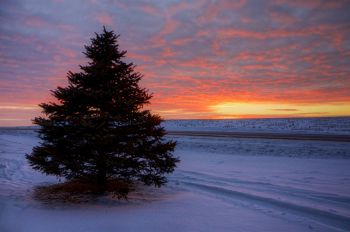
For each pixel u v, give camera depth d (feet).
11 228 22.39
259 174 44.09
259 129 168.86
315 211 26.73
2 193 32.83
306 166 49.90
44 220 24.27
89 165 32.58
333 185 35.88
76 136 29.12
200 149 77.05
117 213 26.45
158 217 25.41
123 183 36.14
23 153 71.51
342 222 24.20
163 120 32.60
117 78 32.42
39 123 29.27
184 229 22.58
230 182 39.55
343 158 58.18
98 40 32.53
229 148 76.74
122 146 30.27
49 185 37.55
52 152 29.19
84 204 29.19
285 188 34.99
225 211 27.25
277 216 25.72
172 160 33.06
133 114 31.24
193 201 30.91
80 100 30.78
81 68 31.73
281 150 70.18
